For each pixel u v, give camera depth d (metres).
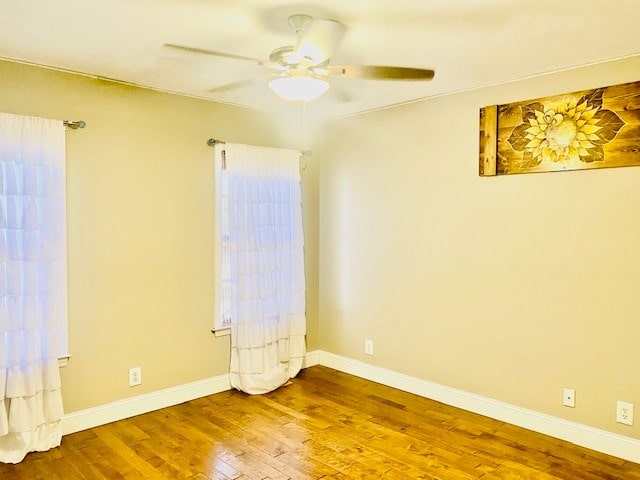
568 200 2.90
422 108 3.62
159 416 3.33
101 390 3.18
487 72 2.97
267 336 3.88
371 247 4.04
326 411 3.43
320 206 4.48
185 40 2.48
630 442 2.71
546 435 3.02
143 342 3.37
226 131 3.78
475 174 3.32
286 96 2.27
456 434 3.05
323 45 2.02
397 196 3.82
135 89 3.27
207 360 3.73
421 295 3.70
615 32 2.33
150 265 3.39
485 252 3.30
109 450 2.83
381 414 3.37
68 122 2.92
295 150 4.15
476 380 3.38
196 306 3.65
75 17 2.18
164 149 3.43
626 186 2.68
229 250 3.79
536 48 2.54
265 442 2.94
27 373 2.73
